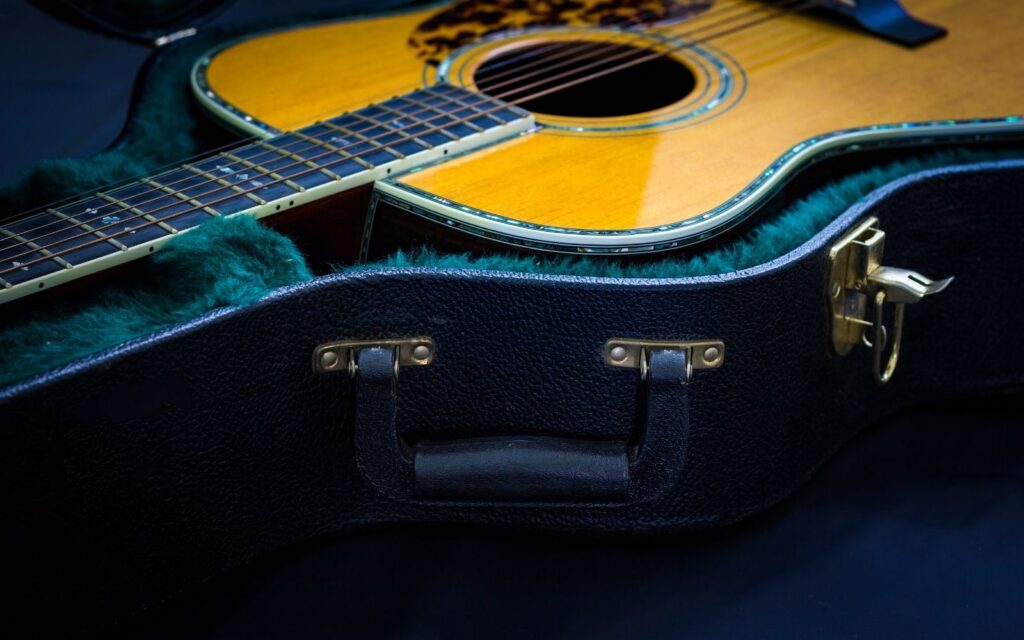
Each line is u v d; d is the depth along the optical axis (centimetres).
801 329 86
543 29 112
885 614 85
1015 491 93
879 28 110
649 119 97
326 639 84
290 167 88
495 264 84
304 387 82
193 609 85
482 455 83
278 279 81
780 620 85
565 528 88
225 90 101
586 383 84
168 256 80
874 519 91
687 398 83
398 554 89
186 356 78
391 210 88
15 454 75
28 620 79
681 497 87
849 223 87
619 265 85
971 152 97
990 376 98
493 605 86
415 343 82
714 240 86
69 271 78
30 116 117
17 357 77
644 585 87
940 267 94
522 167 91
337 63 106
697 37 111
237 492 83
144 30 116
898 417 99
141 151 98
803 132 95
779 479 89
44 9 114
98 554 80
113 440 78
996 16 114
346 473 86
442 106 97
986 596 86
